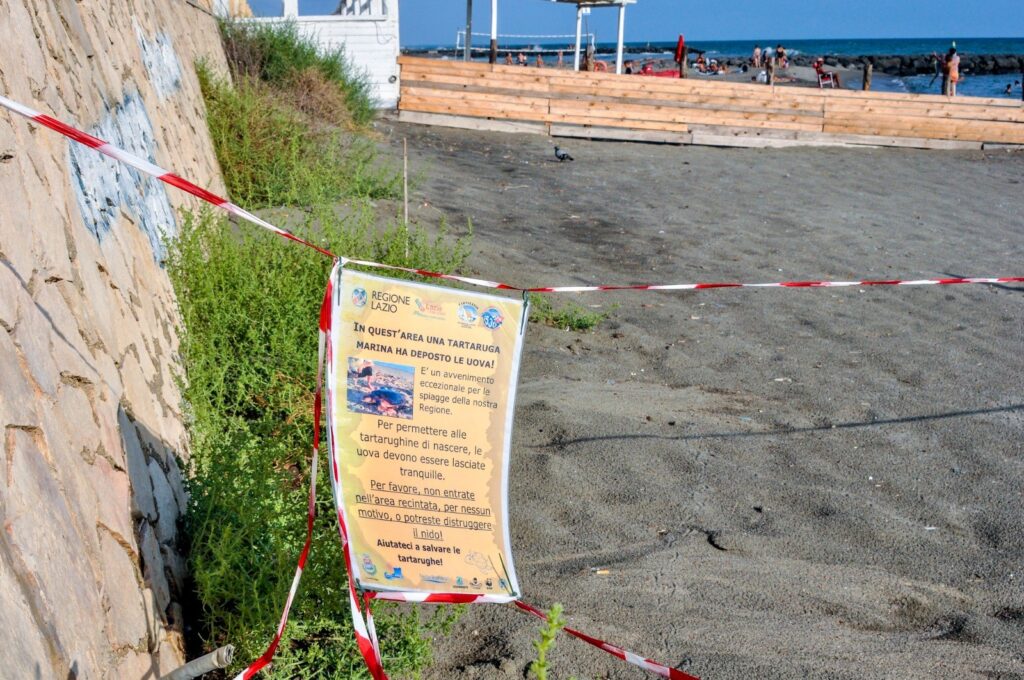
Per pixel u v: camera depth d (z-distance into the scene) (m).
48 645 2.35
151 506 3.59
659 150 20.14
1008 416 6.78
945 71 26.48
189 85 10.41
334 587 3.51
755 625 4.10
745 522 5.09
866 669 3.81
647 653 3.87
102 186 4.68
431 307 3.04
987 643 4.04
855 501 5.38
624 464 5.69
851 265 11.45
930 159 20.64
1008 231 13.91
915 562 4.73
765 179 17.44
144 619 3.11
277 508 4.05
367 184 12.27
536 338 8.17
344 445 2.93
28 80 3.87
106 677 2.66
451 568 2.95
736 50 159.62
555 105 20.56
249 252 6.50
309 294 6.39
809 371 7.68
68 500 2.82
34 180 3.53
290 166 11.13
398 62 19.97
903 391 7.26
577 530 4.91
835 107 21.47
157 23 9.20
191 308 5.66
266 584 3.54
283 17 19.31
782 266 11.31
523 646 3.84
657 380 7.38
